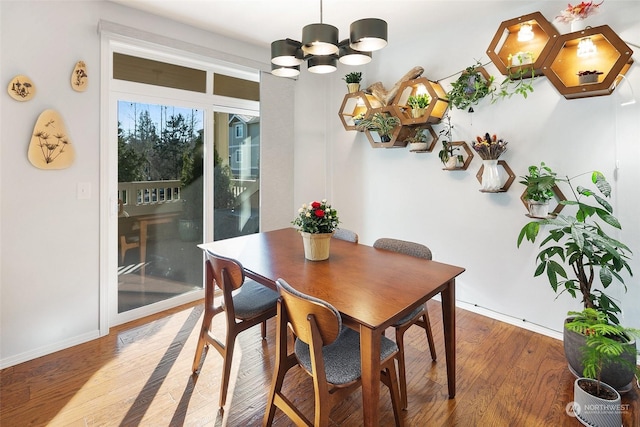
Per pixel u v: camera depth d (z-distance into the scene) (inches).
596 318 74.4
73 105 91.2
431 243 128.8
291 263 76.9
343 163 155.9
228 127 131.9
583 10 84.8
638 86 84.4
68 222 92.6
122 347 94.7
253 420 68.9
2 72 80.4
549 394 76.0
